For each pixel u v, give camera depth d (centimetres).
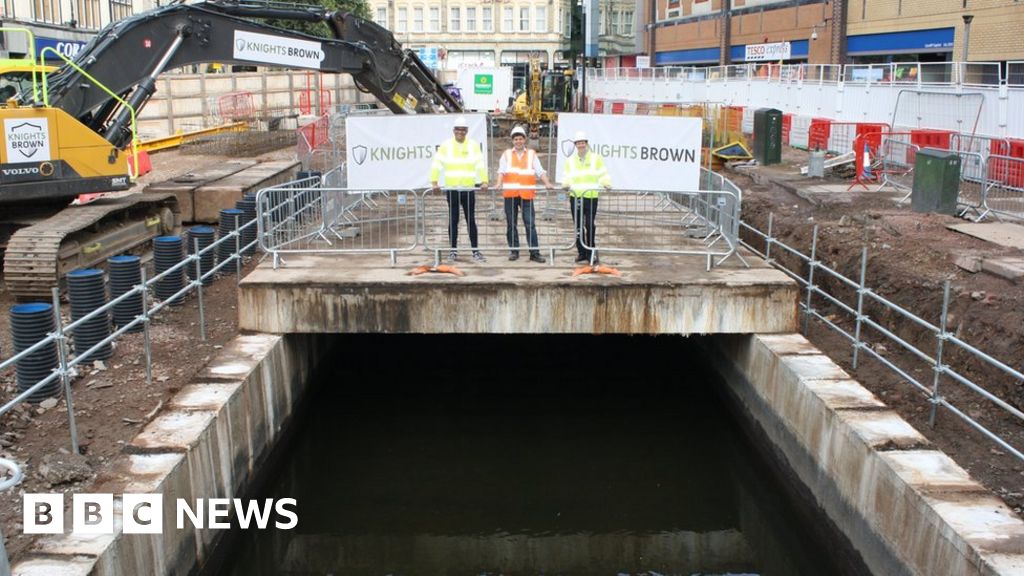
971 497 662
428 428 1177
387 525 934
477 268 1128
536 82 3697
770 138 2277
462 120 1138
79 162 1238
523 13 7719
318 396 1278
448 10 7731
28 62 1305
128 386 905
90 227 1275
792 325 1062
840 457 809
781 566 873
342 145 1927
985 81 2012
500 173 1150
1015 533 610
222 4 1451
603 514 962
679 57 5509
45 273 1112
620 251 1120
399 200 1355
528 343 1517
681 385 1336
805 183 1884
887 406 841
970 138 1775
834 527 823
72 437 746
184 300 1233
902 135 1995
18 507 667
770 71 3203
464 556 873
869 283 1179
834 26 3753
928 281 1086
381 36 1605
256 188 1873
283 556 873
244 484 903
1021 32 2675
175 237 1248
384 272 1106
